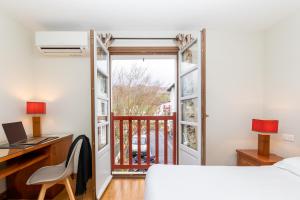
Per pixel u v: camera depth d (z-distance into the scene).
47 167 2.17
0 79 2.38
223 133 3.01
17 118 2.66
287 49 2.55
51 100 3.02
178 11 2.41
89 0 2.15
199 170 1.69
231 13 2.47
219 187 1.31
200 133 2.22
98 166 2.41
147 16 2.54
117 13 2.45
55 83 3.02
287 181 1.42
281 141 2.62
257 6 2.30
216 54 3.02
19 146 1.98
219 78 3.02
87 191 2.56
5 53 2.46
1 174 1.65
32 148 1.96
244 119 3.02
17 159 2.09
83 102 3.02
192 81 2.58
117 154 3.55
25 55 2.83
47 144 2.21
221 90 3.02
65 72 3.03
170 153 3.65
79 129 3.03
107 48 2.96
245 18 2.61
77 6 2.27
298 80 2.37
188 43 2.62
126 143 3.54
